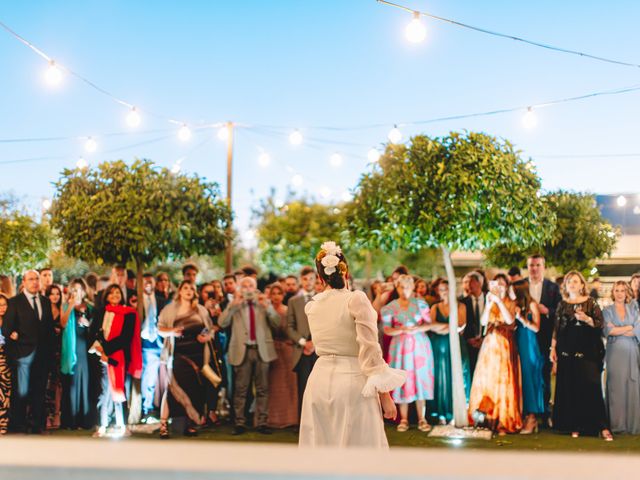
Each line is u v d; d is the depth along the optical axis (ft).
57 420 25.68
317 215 84.99
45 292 26.32
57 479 3.59
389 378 12.12
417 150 24.14
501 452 3.56
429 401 27.17
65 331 25.09
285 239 84.23
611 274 44.68
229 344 25.38
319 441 12.43
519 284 24.73
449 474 3.25
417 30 20.07
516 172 23.89
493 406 23.99
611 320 24.40
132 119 28.43
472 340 26.81
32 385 24.20
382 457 3.49
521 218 23.77
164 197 27.35
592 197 35.35
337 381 12.40
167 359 24.25
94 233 26.94
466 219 23.31
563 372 23.84
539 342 25.61
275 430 25.84
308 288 25.11
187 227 28.02
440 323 26.37
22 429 24.64
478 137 23.71
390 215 23.84
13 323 24.04
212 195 29.89
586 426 23.25
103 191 27.55
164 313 24.36
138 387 26.20
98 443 3.89
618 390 24.23
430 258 87.76
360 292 12.68
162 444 3.84
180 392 23.97
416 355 25.23
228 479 3.42
